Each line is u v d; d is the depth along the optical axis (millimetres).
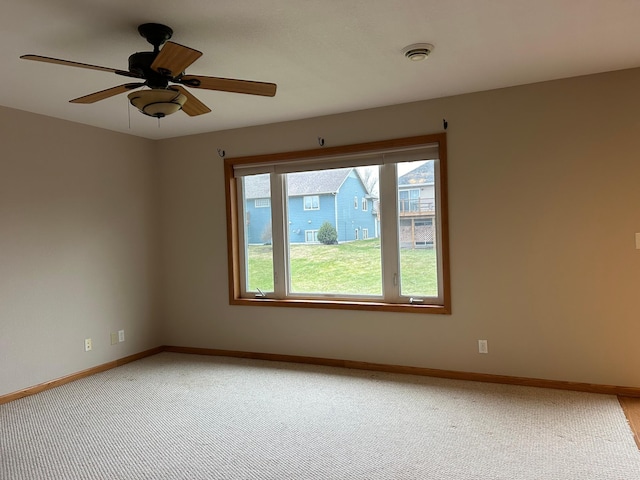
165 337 4863
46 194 3742
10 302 3465
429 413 3016
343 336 4062
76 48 2461
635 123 3119
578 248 3291
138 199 4605
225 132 4480
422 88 3367
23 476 2348
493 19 2271
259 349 4422
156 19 2158
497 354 3545
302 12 2137
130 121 4000
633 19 2311
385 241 3951
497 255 3514
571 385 3340
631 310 3176
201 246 4645
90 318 4082
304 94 3410
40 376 3658
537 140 3369
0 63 2631
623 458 2375
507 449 2508
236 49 2553
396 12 2170
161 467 2416
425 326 3762
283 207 4359
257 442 2680
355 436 2723
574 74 3193
